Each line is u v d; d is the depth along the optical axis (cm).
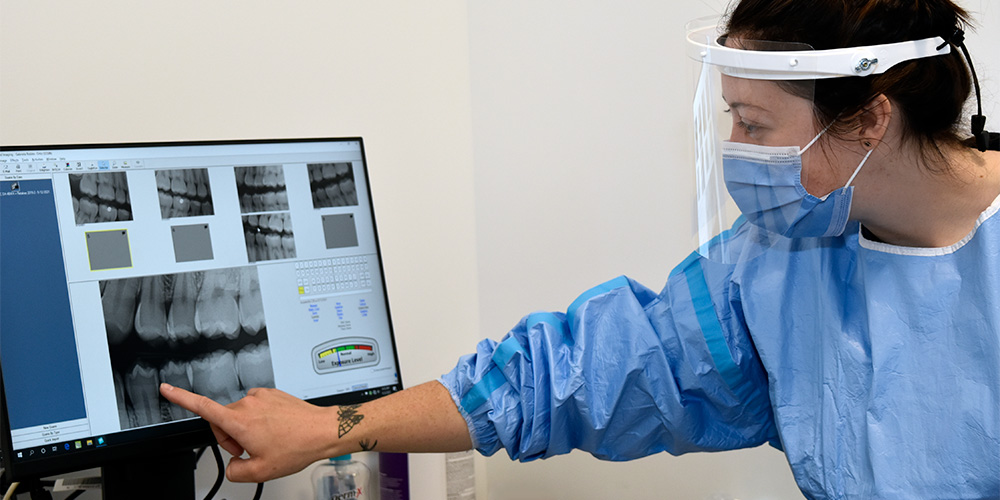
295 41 130
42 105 110
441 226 149
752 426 102
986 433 78
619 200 145
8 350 89
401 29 142
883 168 82
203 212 103
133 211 98
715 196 91
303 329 107
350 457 126
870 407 85
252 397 94
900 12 75
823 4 77
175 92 119
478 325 154
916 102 78
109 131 115
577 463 150
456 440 98
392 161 142
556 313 108
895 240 90
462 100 152
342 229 113
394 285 143
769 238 96
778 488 138
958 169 82
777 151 82
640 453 105
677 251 141
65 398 91
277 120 129
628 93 143
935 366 83
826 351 92
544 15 148
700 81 88
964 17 80
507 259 152
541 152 150
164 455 99
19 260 91
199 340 100
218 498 119
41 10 110
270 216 107
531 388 97
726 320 100
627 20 142
